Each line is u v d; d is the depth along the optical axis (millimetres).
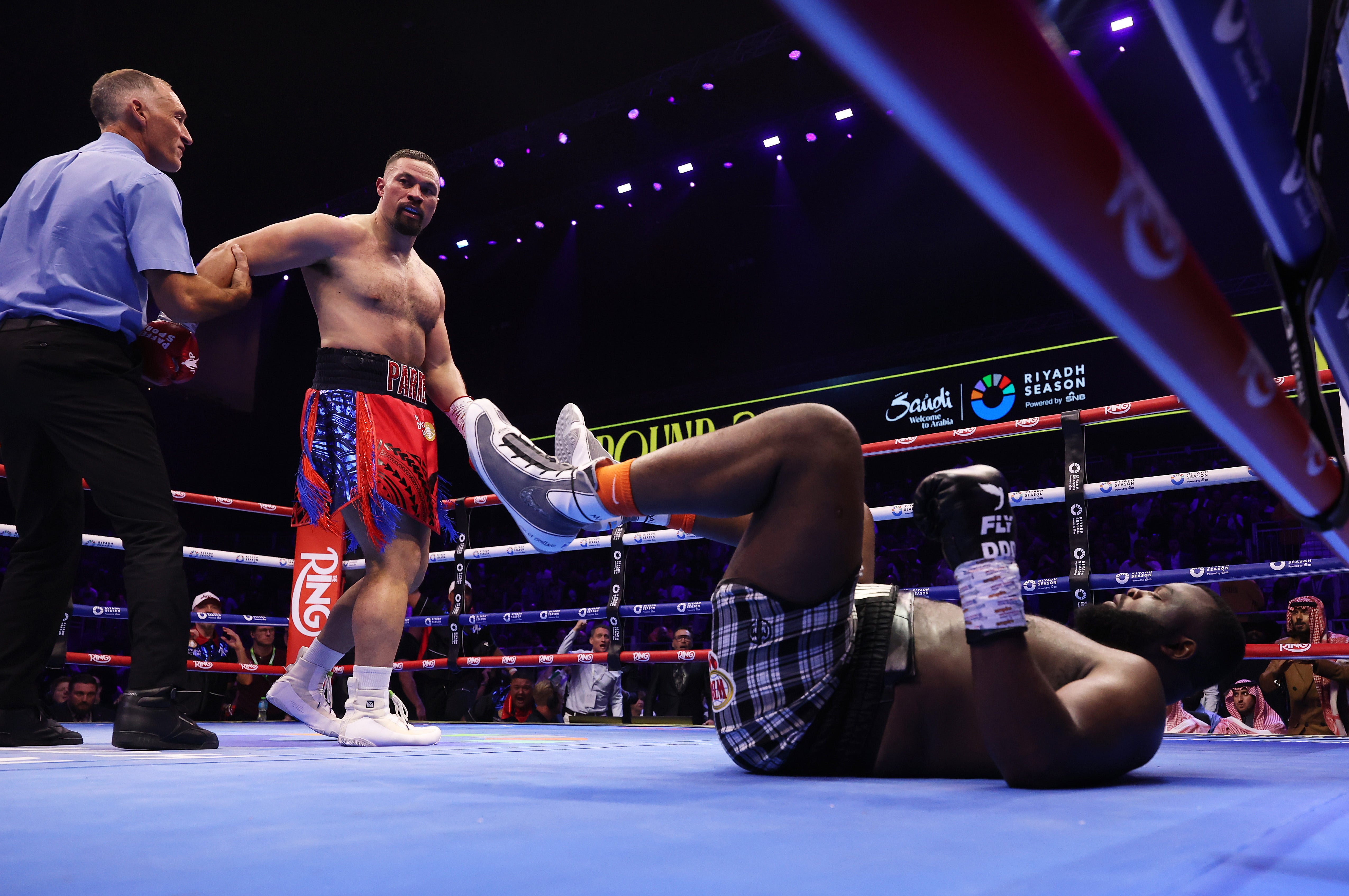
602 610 5062
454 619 5527
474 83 12719
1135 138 12859
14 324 2520
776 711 1653
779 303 16172
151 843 918
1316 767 1876
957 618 1701
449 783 1533
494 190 15430
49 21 10391
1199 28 340
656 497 1727
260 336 15922
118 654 13734
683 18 11750
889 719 1627
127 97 2773
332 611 3369
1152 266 342
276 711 7766
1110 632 1796
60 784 1521
